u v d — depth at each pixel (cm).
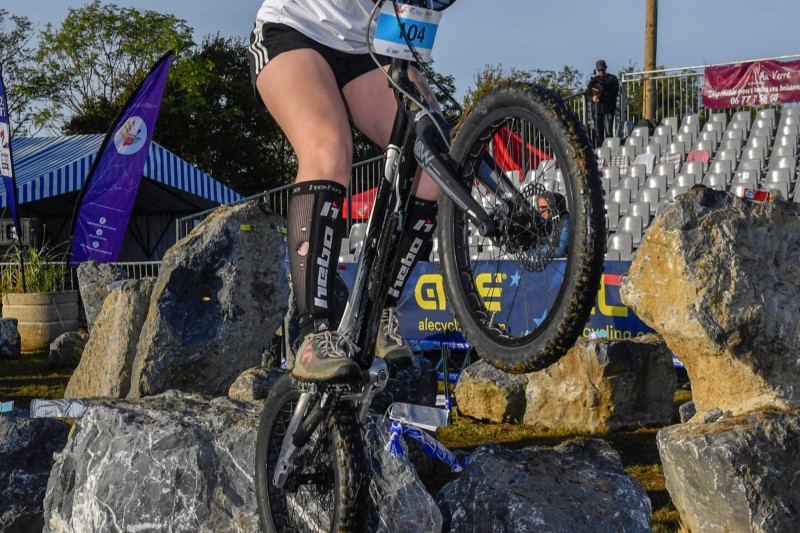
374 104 254
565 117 194
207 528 312
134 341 681
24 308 1333
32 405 358
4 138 1448
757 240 360
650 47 2120
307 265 232
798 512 321
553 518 311
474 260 239
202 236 600
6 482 419
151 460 322
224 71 3669
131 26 3875
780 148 1459
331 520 238
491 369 724
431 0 226
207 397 375
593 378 667
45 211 2234
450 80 3042
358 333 230
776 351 351
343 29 246
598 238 187
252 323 595
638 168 1463
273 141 3762
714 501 329
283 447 253
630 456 585
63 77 3972
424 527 309
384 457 320
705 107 1590
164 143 3531
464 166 217
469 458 359
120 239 1527
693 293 354
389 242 229
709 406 371
